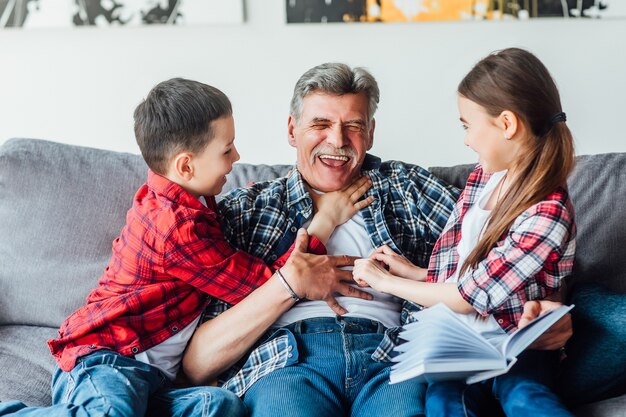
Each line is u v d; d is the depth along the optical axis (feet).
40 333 6.04
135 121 5.53
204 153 5.42
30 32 7.39
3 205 6.22
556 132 4.88
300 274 5.34
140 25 7.33
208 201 5.71
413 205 6.09
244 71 7.44
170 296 5.35
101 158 6.43
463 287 4.89
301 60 7.42
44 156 6.35
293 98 5.94
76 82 7.47
